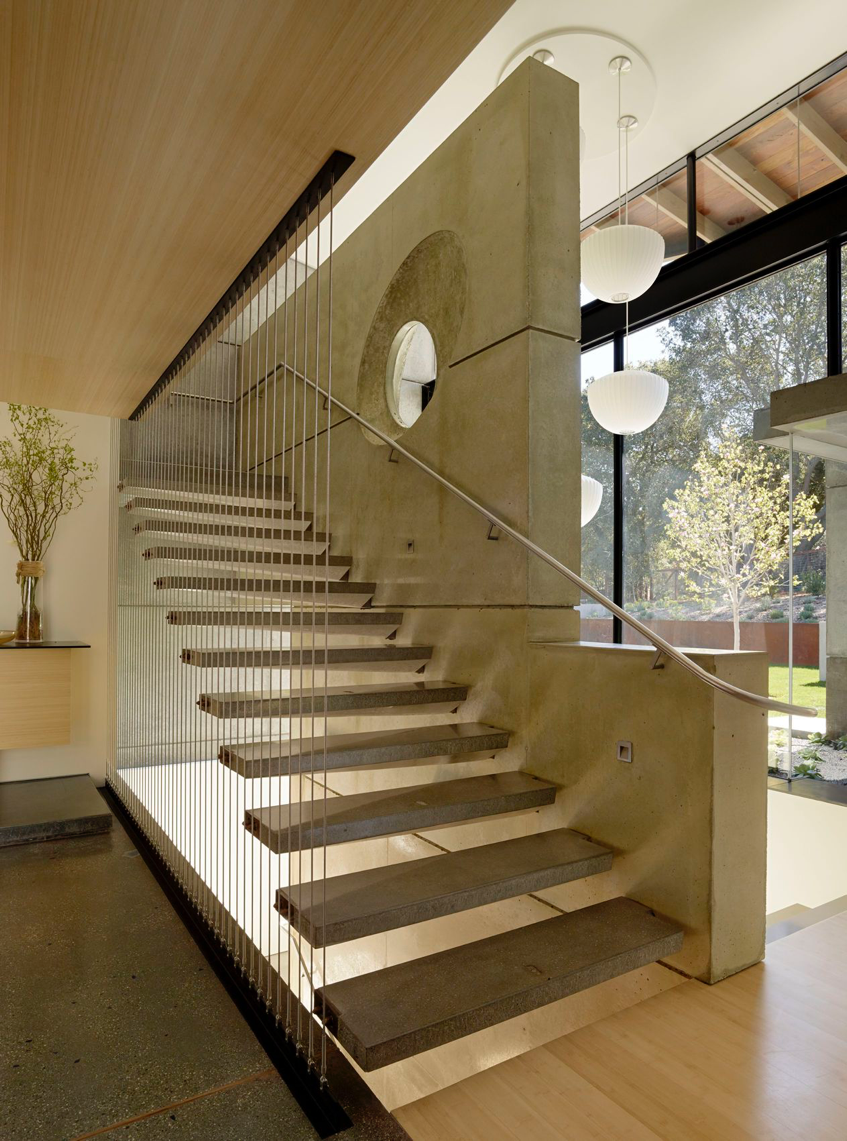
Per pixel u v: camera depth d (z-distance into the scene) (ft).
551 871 8.67
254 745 9.82
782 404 12.82
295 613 12.76
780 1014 7.30
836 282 15.58
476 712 12.23
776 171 16.63
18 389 13.88
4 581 18.60
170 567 16.25
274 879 17.74
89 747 19.60
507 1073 6.31
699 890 8.18
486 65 15.02
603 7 13.64
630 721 9.22
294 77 5.14
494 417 12.17
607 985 9.06
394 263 15.56
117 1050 7.38
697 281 18.15
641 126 16.72
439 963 7.31
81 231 7.50
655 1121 5.65
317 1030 7.76
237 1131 6.07
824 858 14.07
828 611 14.69
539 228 11.70
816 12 13.73
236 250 7.89
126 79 5.16
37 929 10.44
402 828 8.95
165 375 12.78
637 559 19.63
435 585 13.62
